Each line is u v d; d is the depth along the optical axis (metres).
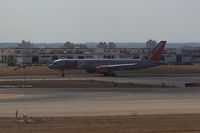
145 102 81.06
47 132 50.66
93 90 104.81
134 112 67.31
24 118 60.69
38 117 61.72
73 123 56.50
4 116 63.44
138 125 55.47
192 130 53.00
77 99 85.69
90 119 59.75
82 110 69.88
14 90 103.06
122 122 57.47
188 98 88.31
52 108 72.19
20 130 51.66
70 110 69.81
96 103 79.31
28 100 83.81
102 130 52.12
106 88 110.25
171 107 74.00
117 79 143.38
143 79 146.50
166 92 101.69
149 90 106.38
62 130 51.81
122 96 91.69
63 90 104.06
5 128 52.94
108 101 82.56
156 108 72.69
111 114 65.38
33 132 50.53
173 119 60.06
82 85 116.19
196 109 71.50
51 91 101.38
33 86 112.94
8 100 83.62
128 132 51.28
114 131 51.59
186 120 59.28
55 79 137.75
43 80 130.62
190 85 121.25
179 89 110.19
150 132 51.53
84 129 52.53
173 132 51.81
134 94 96.12
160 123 56.97
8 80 131.62
